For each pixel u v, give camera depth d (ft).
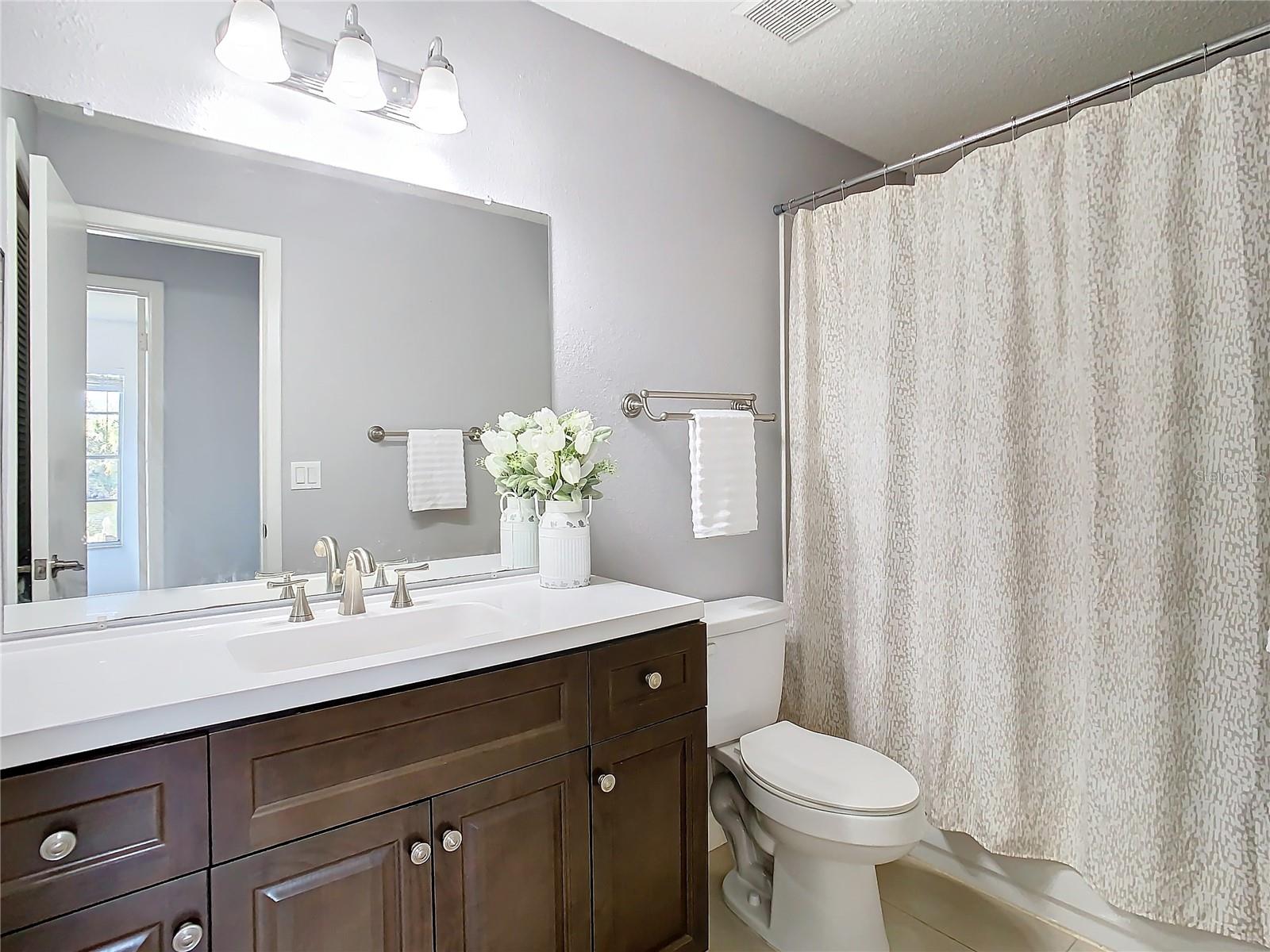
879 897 5.74
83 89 4.09
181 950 2.88
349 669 3.35
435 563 5.43
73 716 2.73
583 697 4.23
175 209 4.39
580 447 5.24
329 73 4.73
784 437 7.79
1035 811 5.70
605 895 4.35
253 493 4.66
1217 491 4.69
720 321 7.31
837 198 8.44
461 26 5.48
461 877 3.72
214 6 4.51
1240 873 4.63
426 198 5.38
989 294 5.84
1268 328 4.49
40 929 2.62
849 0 5.85
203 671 3.34
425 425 5.39
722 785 6.54
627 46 6.51
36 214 3.94
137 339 4.26
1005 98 7.48
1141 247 4.97
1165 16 6.05
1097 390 5.20
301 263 4.85
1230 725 4.66
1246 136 4.53
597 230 6.32
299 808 3.20
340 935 3.32
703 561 7.20
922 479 6.46
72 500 4.03
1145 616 4.94
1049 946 5.51
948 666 6.21
